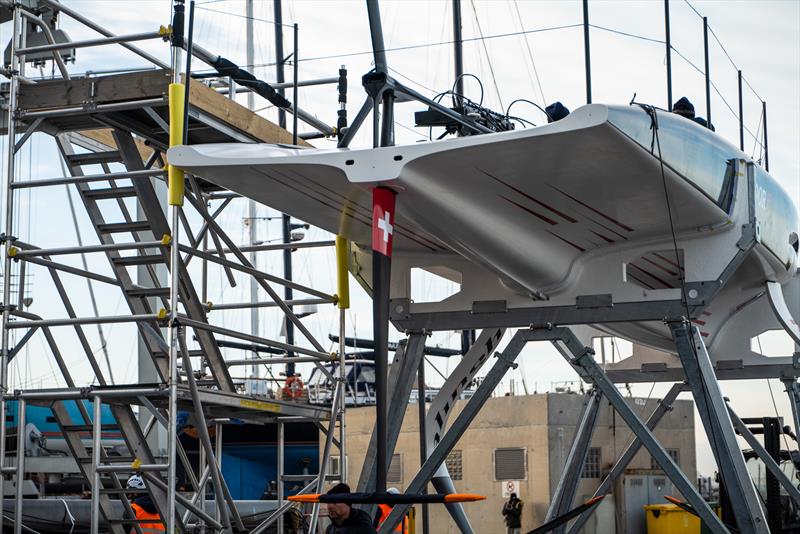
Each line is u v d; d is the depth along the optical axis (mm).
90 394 9211
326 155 7984
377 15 8227
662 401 14211
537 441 25109
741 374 13672
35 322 9352
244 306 11172
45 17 10266
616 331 13297
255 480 23562
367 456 9656
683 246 9258
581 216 8844
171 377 8953
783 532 15758
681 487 8828
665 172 8125
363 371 28516
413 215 8523
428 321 9773
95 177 9438
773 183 11039
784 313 11648
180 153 8477
